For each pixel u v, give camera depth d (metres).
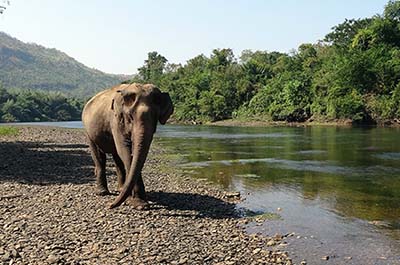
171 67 150.00
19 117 151.38
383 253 9.57
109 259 8.52
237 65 124.12
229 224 11.70
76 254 8.73
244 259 8.94
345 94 79.31
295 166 23.42
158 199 14.38
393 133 50.91
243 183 18.17
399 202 14.60
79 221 11.16
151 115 12.44
